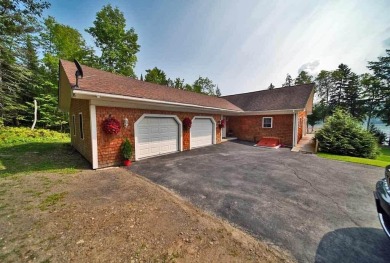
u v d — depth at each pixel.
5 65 12.22
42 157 7.21
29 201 3.43
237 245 2.30
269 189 4.32
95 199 3.60
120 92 6.25
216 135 12.47
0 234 2.39
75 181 4.68
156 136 8.11
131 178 5.06
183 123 9.48
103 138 6.14
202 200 3.69
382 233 2.63
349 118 10.27
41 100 15.84
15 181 4.54
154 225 2.71
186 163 6.86
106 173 5.50
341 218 3.04
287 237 2.50
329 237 2.52
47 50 16.67
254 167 6.34
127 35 20.80
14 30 11.02
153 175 5.38
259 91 16.84
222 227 2.72
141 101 6.68
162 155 8.34
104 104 6.09
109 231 2.52
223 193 4.06
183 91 12.64
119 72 20.73
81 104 7.34
